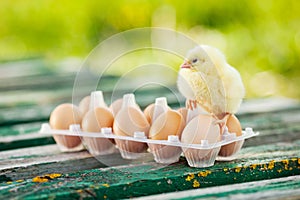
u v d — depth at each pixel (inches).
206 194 38.8
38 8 145.3
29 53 133.2
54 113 46.3
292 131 51.5
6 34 150.0
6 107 65.1
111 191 39.4
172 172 40.8
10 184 40.5
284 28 89.6
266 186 39.7
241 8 97.8
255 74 89.4
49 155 46.4
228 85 42.0
